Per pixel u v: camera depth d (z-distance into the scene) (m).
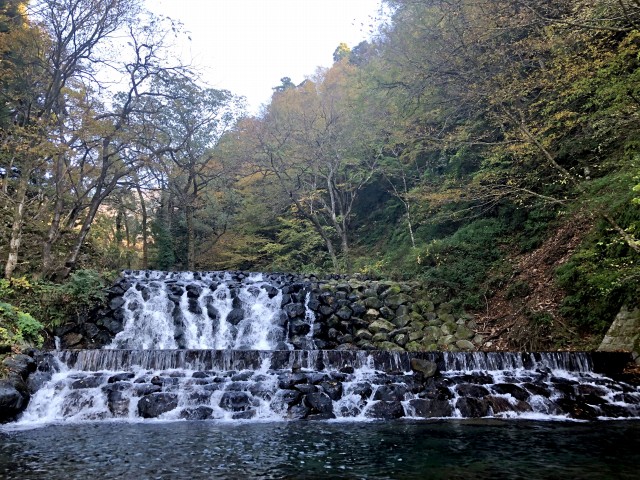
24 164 12.35
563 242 12.36
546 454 4.99
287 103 23.17
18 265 13.00
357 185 22.67
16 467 4.53
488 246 14.69
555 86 10.95
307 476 4.22
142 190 22.34
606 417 7.21
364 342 12.59
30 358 8.25
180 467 4.54
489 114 13.20
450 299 13.62
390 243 21.38
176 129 21.28
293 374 8.24
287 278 16.92
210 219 27.08
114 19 12.98
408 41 16.38
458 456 4.93
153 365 8.58
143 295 13.37
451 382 8.20
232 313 13.86
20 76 12.98
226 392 7.66
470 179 15.91
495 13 11.52
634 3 7.85
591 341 9.88
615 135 10.64
